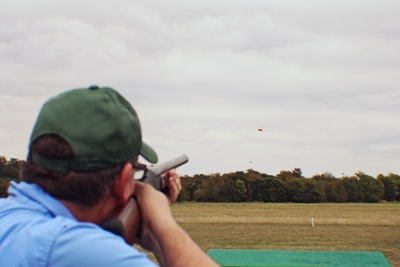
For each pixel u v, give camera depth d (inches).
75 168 64.4
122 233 69.8
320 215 2593.5
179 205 3376.0
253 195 3986.2
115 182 67.5
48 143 64.6
